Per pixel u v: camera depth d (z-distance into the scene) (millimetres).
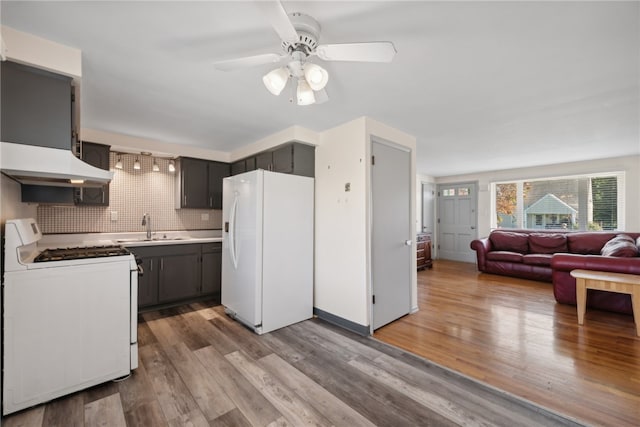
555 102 2543
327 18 1470
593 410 1631
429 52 1778
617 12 1411
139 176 3840
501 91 2324
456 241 7031
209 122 3004
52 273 1716
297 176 3080
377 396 1775
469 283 4707
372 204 2824
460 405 1695
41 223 3080
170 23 1500
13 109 1577
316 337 2646
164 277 3459
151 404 1688
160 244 3428
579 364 2137
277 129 3232
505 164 5574
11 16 1436
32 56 1593
